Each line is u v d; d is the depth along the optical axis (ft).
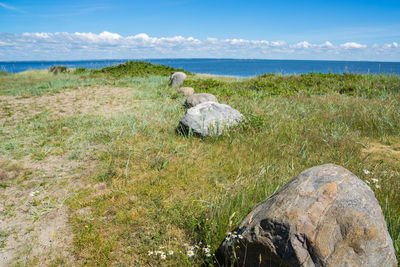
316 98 27.07
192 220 8.68
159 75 55.11
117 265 7.27
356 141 15.52
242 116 18.33
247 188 10.08
